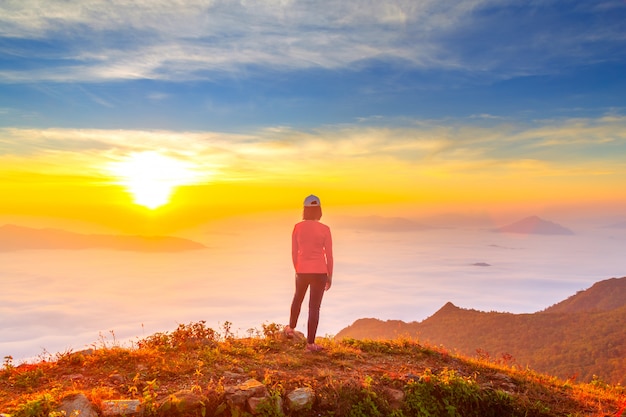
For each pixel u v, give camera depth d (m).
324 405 5.82
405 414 6.00
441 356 8.39
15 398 5.51
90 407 5.05
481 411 6.36
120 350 7.19
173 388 5.88
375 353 8.23
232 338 8.80
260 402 5.47
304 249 8.18
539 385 7.36
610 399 7.07
